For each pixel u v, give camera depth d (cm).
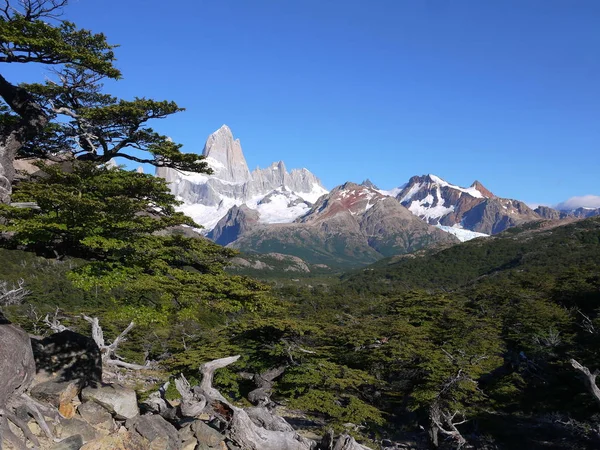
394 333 4456
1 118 1444
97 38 1423
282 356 3641
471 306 8212
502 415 4641
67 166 1414
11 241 1202
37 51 1278
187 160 1484
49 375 1369
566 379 4675
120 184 1263
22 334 1162
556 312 5959
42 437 1153
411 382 3966
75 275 1159
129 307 1273
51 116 1462
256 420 1580
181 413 1427
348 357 4156
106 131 1491
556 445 3816
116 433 1278
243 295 1326
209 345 3928
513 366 5453
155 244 1322
